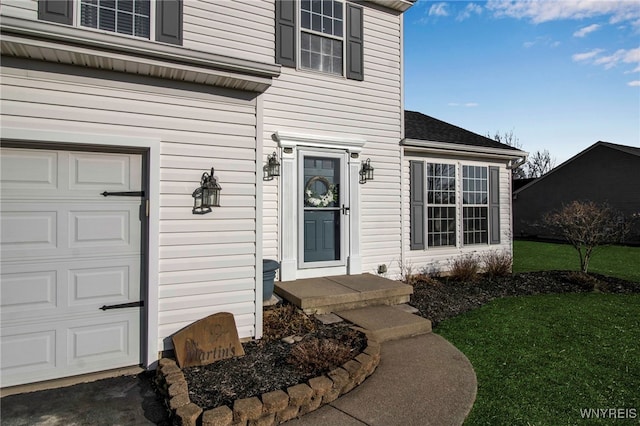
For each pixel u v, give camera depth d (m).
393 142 7.02
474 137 9.02
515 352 3.83
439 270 7.78
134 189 3.29
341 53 6.53
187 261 3.41
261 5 5.81
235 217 3.67
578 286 7.08
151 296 3.23
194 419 2.29
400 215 7.07
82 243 3.09
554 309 5.52
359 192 6.55
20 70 2.84
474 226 8.41
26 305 2.90
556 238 20.05
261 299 3.79
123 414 2.55
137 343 3.28
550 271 8.38
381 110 6.87
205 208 3.52
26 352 2.90
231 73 3.38
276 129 5.82
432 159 7.75
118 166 3.24
